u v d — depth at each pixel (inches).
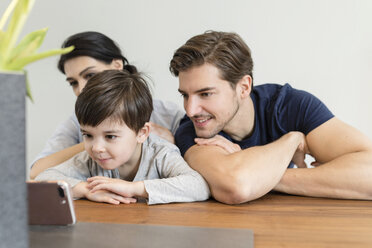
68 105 93.3
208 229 23.0
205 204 34.7
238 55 42.8
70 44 59.9
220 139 44.4
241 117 47.9
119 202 35.2
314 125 45.3
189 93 41.8
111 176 44.1
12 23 17.5
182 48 41.1
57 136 61.1
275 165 38.2
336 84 80.1
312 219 27.6
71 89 92.5
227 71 41.4
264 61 82.3
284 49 81.4
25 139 15.9
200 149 42.4
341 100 80.3
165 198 34.7
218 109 42.1
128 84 42.1
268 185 36.9
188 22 84.7
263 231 24.3
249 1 81.7
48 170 42.2
